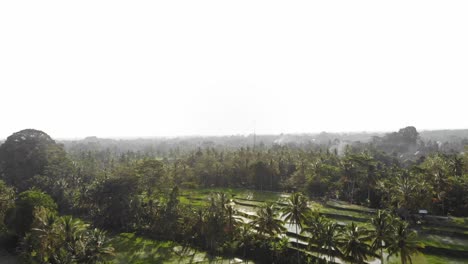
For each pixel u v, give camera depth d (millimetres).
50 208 79000
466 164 104375
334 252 58219
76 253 54438
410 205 77500
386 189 90875
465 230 71312
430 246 64875
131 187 95188
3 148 126750
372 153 166750
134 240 82125
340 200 111000
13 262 69750
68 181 120125
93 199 94375
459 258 61219
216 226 70688
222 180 142625
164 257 71062
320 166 116562
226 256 71625
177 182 136750
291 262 64062
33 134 137625
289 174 136875
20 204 76125
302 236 73500
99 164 164375
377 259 62000
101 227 91688
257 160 134875
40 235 58125
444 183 88312
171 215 83750
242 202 108812
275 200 110000
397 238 50062
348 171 108250
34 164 122250
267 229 65438
